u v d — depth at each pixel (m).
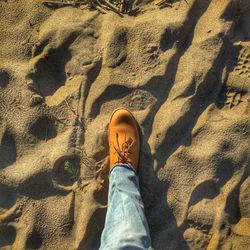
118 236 0.94
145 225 0.97
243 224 1.04
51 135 1.08
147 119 1.07
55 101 1.08
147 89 1.08
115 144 1.05
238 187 1.04
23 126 1.07
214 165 1.05
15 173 1.06
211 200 1.05
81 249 1.04
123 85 1.08
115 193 1.00
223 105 1.07
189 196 1.04
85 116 1.08
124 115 1.06
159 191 1.05
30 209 1.05
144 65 1.08
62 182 1.06
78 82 1.08
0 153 1.07
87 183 1.06
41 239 1.04
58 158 1.06
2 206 1.06
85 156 1.06
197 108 1.07
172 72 1.08
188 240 1.04
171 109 1.07
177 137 1.06
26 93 1.08
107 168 1.07
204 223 1.04
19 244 1.04
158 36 1.08
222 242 1.03
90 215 1.04
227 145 1.05
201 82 1.07
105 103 1.08
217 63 1.08
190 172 1.05
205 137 1.06
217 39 1.08
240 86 1.07
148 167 1.06
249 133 1.05
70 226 1.05
